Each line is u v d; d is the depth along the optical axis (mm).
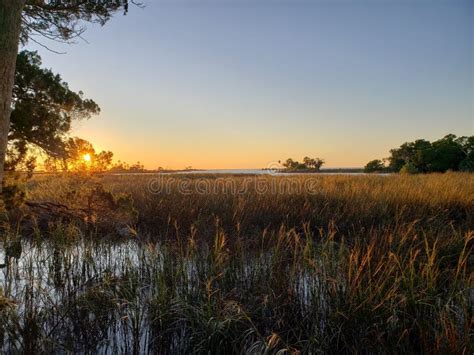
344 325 3617
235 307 3861
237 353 3381
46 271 5617
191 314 3840
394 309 3621
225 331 3490
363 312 3641
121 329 3949
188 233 7875
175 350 3678
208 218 8523
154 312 3836
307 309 4047
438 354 3135
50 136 6117
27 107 5652
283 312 4004
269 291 4254
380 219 8562
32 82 5820
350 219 8781
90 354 3574
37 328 3664
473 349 3107
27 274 5234
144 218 9195
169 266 4969
